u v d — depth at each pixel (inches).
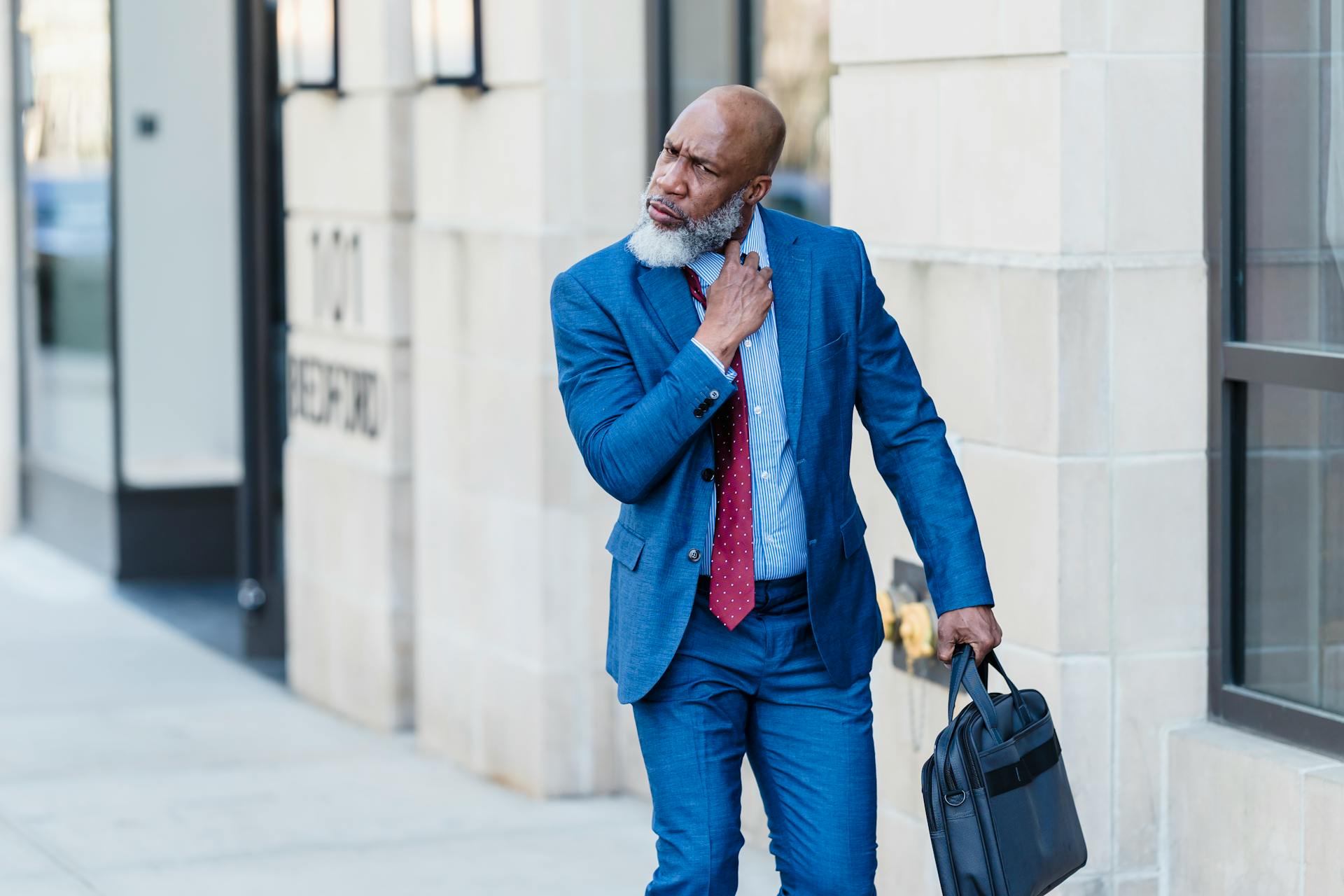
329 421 573.0
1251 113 298.5
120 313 773.9
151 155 767.1
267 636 652.7
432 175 493.7
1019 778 243.1
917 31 326.3
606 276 252.1
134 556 788.0
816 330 249.8
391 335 530.6
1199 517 307.1
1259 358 296.2
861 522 256.7
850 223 350.0
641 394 248.8
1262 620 304.0
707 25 439.8
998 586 315.3
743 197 246.7
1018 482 309.0
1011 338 307.7
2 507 889.5
